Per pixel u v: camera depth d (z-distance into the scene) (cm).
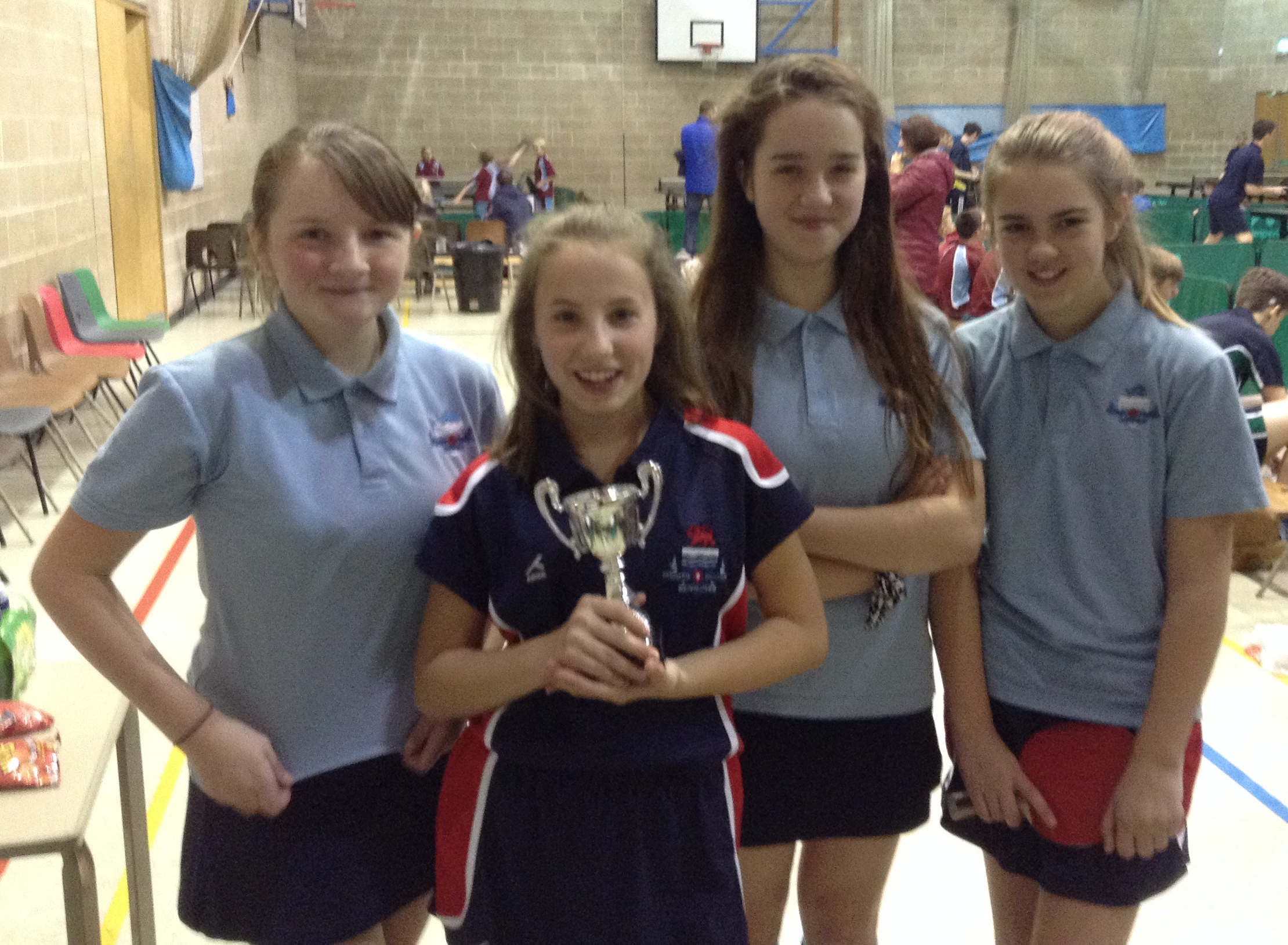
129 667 143
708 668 137
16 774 161
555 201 1397
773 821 170
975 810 172
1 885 254
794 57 158
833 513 155
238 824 154
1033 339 168
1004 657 172
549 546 139
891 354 161
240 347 148
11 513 472
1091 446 164
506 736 142
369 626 153
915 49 1575
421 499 153
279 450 145
